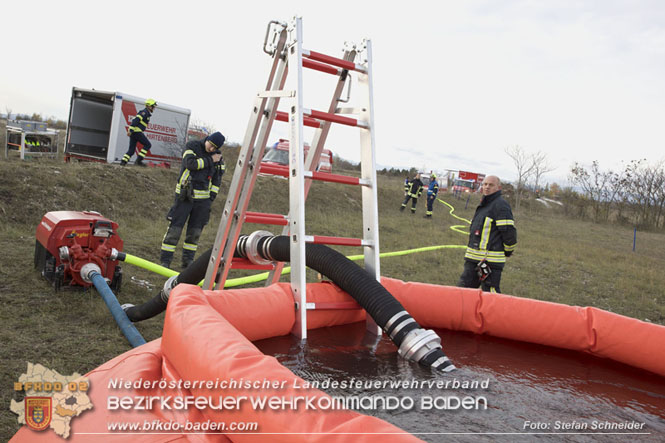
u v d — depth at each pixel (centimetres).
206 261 376
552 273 1045
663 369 262
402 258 1003
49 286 495
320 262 299
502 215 543
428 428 175
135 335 379
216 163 702
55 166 1058
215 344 175
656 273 1167
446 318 328
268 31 324
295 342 271
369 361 247
